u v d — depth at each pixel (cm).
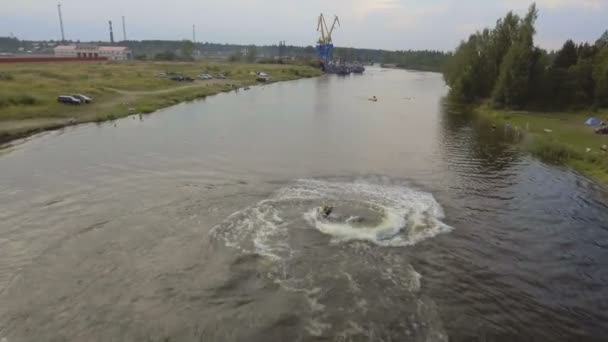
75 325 2194
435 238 3162
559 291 2595
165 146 5859
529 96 9738
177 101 10675
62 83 10825
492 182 4525
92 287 2502
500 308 2416
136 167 4828
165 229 3216
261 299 2403
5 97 7894
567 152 5447
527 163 5312
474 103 10900
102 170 4703
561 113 9044
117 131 6881
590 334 2238
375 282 2584
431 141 6569
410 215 3547
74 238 3072
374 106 10750
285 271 2667
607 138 6378
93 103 9031
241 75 18412
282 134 6875
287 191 4062
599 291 2605
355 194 4012
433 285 2591
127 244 2989
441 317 2309
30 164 4894
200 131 6988
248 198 3844
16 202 3738
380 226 3297
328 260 2800
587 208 3838
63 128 7031
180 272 2655
